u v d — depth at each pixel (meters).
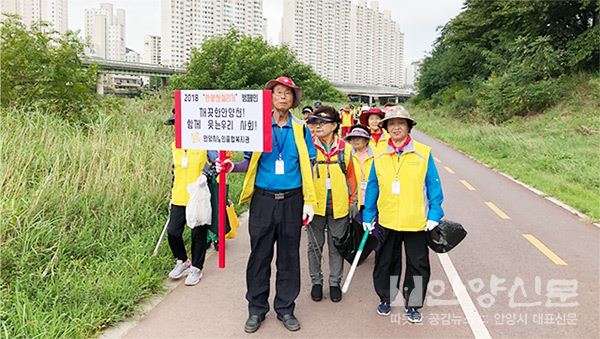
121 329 4.14
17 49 10.20
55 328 3.77
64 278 4.57
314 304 4.78
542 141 17.83
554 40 29.56
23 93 10.42
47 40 10.75
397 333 4.16
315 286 4.92
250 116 4.14
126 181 6.96
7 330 3.72
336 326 4.29
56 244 5.05
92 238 5.49
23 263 4.61
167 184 7.55
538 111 27.45
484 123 29.22
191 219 4.92
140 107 13.84
